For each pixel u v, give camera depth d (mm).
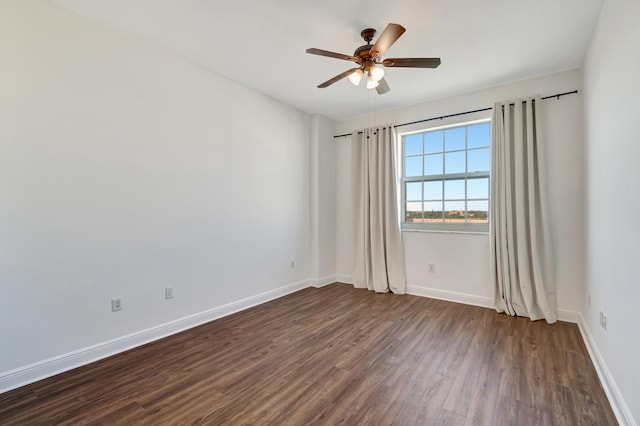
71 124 2301
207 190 3275
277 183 4156
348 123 4953
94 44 2418
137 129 2691
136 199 2689
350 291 4473
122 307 2602
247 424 1712
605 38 2137
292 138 4406
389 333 2959
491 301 3725
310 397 1962
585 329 2854
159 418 1763
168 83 2918
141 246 2730
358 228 4785
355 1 2158
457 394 1985
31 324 2123
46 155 2186
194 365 2361
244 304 3682
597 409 1826
